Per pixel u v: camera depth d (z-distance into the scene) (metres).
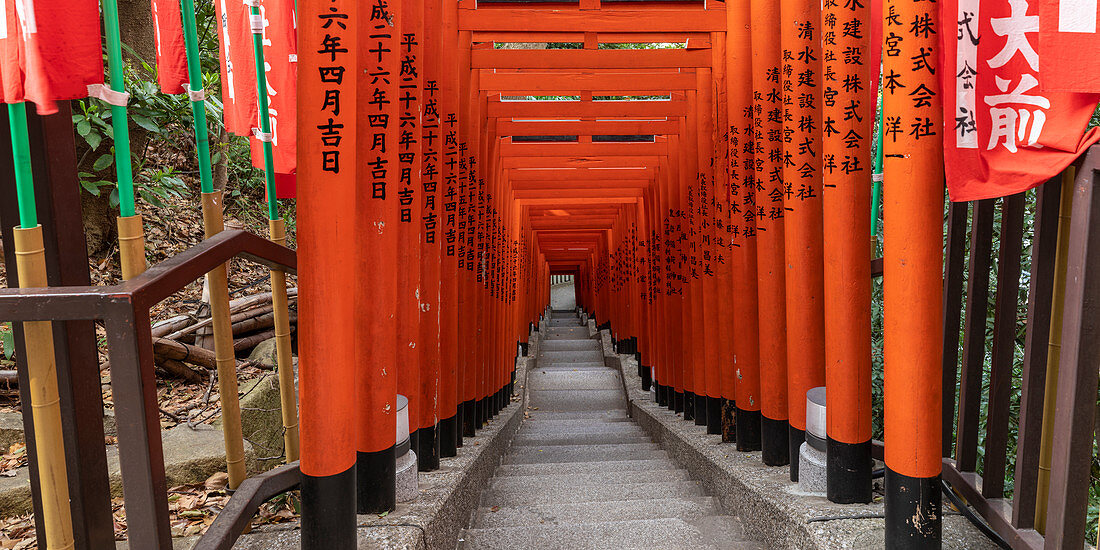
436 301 4.06
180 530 2.89
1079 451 1.86
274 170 3.09
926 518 2.38
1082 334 1.82
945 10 2.09
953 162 2.08
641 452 6.50
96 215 5.82
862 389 2.98
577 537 3.44
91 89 1.78
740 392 4.60
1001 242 2.36
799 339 3.52
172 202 7.12
